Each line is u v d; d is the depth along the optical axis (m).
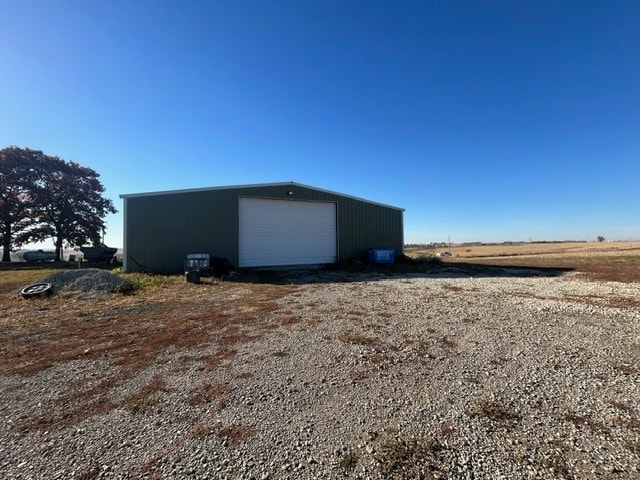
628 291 7.97
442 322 5.09
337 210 16.12
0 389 2.96
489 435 2.20
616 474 1.82
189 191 13.09
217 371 3.28
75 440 2.20
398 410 2.53
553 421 2.35
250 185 14.20
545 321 5.11
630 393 2.76
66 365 3.49
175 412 2.53
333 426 2.33
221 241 13.57
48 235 27.31
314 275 12.23
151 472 1.89
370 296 7.50
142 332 4.69
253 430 2.29
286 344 4.07
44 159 27.12
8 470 1.91
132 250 12.22
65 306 6.54
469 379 3.05
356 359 3.56
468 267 15.55
